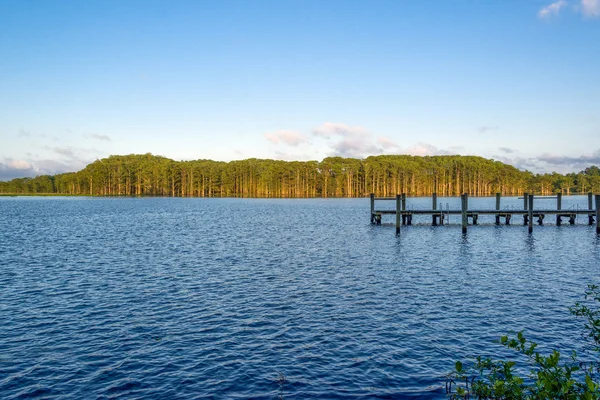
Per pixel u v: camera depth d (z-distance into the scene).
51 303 16.70
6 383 10.43
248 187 166.62
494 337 13.21
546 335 13.34
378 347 12.48
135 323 14.49
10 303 16.70
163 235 39.28
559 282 20.06
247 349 12.37
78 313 15.52
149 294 18.05
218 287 19.23
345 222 52.56
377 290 18.64
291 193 161.50
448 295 17.78
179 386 10.30
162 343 12.80
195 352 12.18
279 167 160.12
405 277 21.14
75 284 19.75
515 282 20.05
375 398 9.74
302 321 14.67
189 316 15.23
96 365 11.38
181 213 71.44
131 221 54.97
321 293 18.17
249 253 28.66
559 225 45.75
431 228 43.69
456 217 57.78
